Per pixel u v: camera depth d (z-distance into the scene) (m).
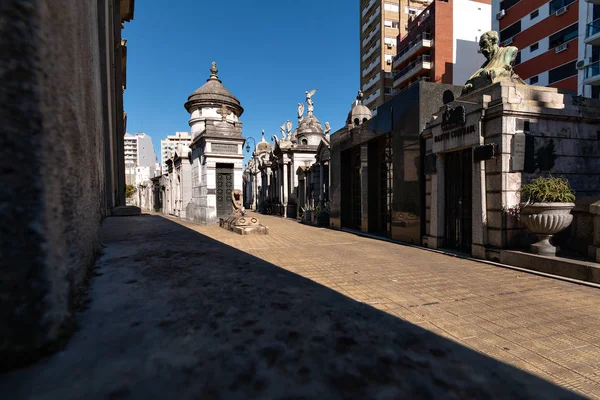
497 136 6.87
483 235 7.14
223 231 12.49
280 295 1.10
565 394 0.57
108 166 7.62
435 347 0.75
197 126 20.44
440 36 32.72
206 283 1.24
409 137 9.78
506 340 3.27
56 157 0.79
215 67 21.92
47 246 0.72
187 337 0.76
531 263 6.05
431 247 8.72
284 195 23.31
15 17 0.67
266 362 0.64
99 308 0.95
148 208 33.44
